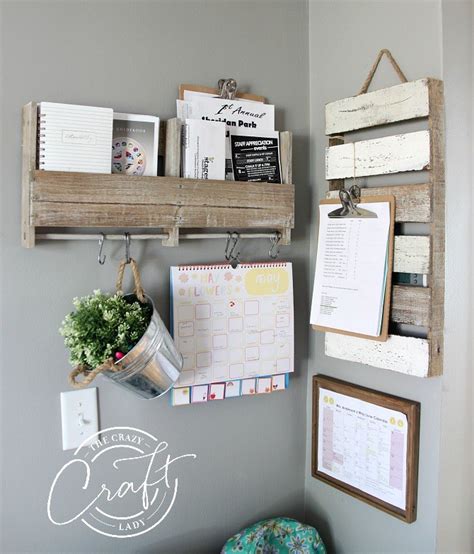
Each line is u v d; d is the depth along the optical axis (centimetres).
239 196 117
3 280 104
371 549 127
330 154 126
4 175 103
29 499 108
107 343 99
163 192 108
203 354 122
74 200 100
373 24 121
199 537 129
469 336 118
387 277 112
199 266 121
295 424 142
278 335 131
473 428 121
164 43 118
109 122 103
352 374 131
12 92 103
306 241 141
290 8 136
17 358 106
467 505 120
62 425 111
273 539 130
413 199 109
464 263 116
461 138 114
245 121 125
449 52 109
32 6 104
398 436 117
